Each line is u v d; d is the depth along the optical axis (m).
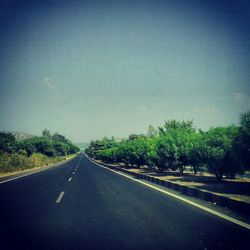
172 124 40.03
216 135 18.12
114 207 9.63
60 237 6.12
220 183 17.22
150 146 29.69
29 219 7.91
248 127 12.96
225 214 8.16
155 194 12.90
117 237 6.07
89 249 5.32
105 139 143.38
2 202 10.91
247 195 11.35
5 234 6.41
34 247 5.49
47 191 14.40
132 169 37.94
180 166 24.55
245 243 5.54
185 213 8.41
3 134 63.94
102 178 23.02
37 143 85.12
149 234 6.26
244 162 13.52
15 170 35.31
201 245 5.46
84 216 8.23
